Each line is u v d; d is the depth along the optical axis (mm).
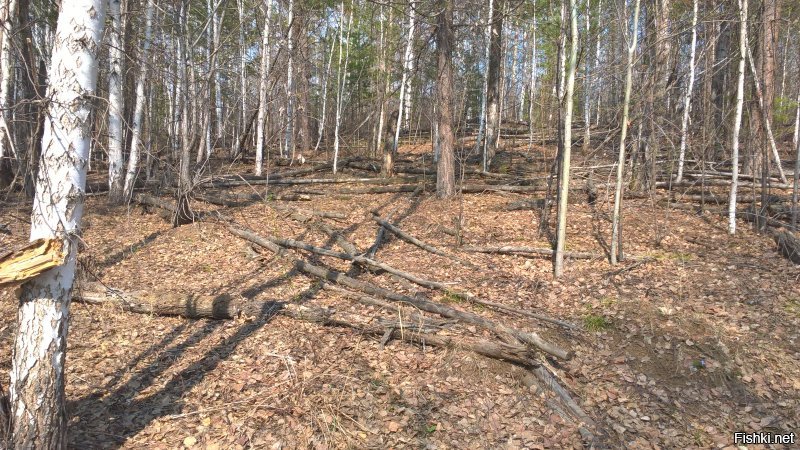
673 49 9461
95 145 4109
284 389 4773
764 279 6980
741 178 12320
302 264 7672
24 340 3258
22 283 3119
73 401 4531
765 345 5539
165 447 4074
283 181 14656
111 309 6297
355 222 10625
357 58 20766
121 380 4945
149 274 7754
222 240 9266
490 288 7141
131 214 11102
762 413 4711
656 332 5809
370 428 4379
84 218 10555
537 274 7648
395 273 7398
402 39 17594
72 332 5789
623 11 8117
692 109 13844
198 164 10812
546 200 9758
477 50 17781
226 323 6098
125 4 9094
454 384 4965
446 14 11734
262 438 4195
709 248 8391
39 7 11328
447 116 12164
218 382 4906
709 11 10289
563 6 10555
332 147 24219
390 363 5262
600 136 17516
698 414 4711
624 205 10961
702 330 5781
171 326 6059
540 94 18953
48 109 3162
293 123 19172
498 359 5219
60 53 3184
